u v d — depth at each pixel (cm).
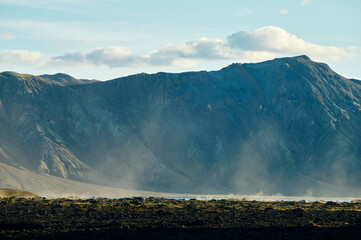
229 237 13225
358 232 13725
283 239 12769
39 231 14550
